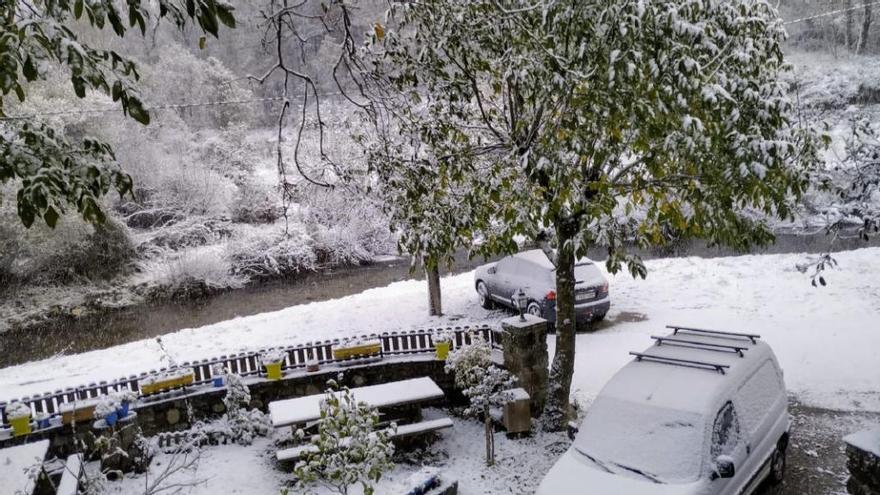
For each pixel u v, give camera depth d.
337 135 13.95
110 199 26.33
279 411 8.50
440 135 7.55
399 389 9.10
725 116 6.45
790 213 7.52
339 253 27.52
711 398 6.16
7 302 22.31
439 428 8.62
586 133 6.81
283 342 14.63
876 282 14.80
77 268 24.50
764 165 6.34
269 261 26.69
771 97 6.65
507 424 8.77
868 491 5.31
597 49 6.46
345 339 10.71
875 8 32.28
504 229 7.86
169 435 8.96
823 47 35.06
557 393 8.90
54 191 3.20
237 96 30.50
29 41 2.95
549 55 6.39
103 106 24.64
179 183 28.98
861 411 9.01
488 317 15.16
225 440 9.01
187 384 9.59
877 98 27.92
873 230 7.57
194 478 7.98
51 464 7.98
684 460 5.77
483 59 7.60
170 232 27.38
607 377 10.93
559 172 6.80
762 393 6.88
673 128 6.64
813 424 8.77
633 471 5.89
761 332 12.50
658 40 6.12
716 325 13.19
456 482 6.96
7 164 3.21
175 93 30.41
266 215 30.33
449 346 10.22
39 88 22.44
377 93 5.52
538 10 7.11
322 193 22.34
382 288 20.25
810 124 8.70
